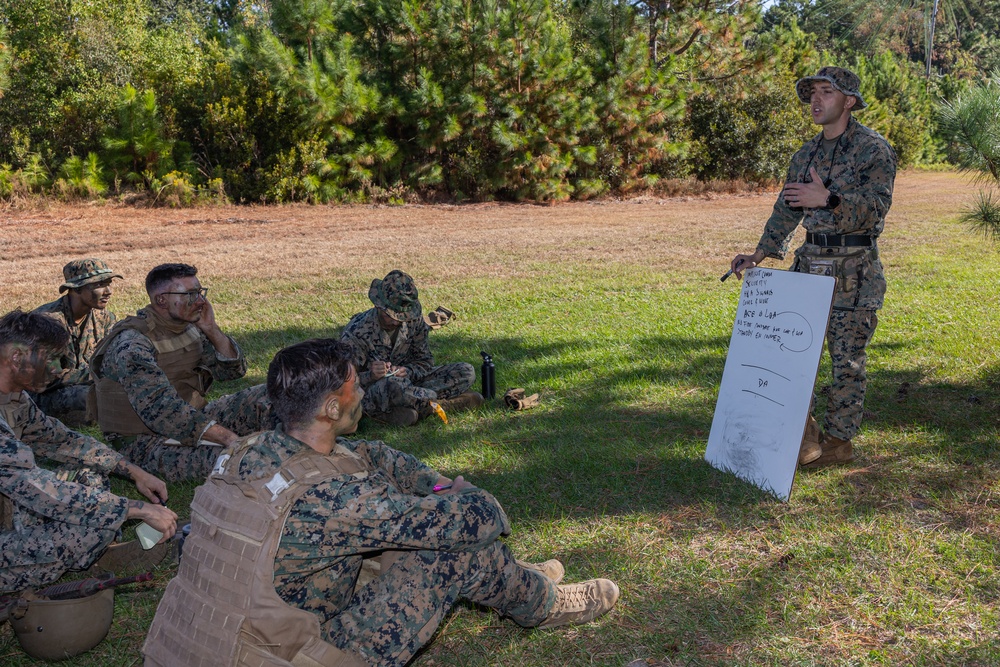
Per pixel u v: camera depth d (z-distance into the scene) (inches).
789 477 165.0
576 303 372.2
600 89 985.5
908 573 136.3
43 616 114.2
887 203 166.6
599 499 168.2
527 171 946.1
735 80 1121.4
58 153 882.8
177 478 171.0
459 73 933.8
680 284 418.0
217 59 936.9
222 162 892.6
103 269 213.5
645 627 124.9
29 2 937.5
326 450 96.2
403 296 210.4
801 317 168.4
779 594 132.0
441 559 101.0
